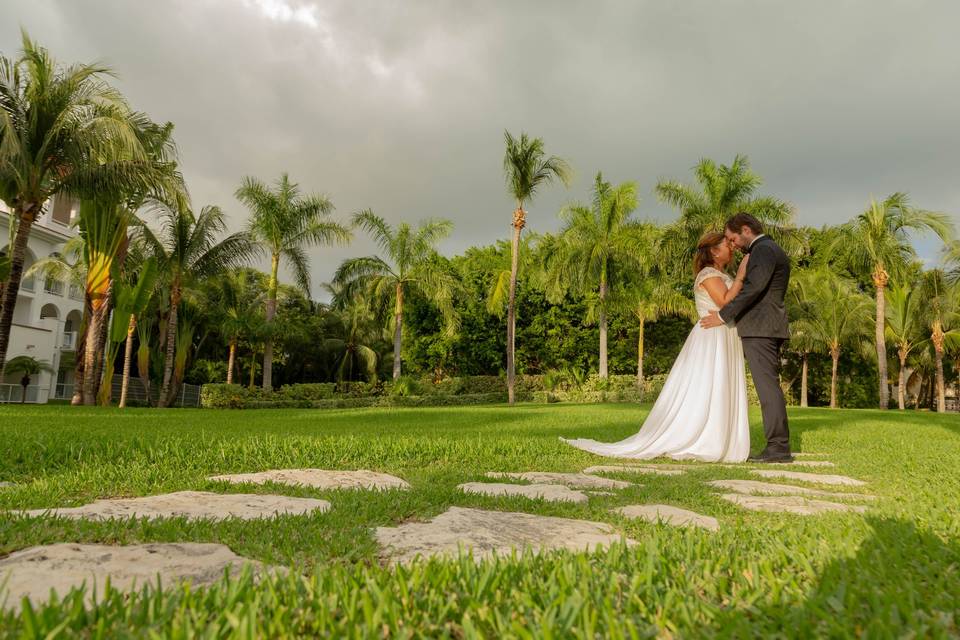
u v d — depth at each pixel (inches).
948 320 1121.4
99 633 35.2
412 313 1293.1
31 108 531.2
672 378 209.5
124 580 50.8
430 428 311.7
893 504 99.2
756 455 197.6
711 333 204.7
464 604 41.9
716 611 40.3
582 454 196.2
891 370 1422.2
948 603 42.4
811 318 1135.0
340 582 45.7
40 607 40.1
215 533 69.8
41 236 1150.3
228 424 329.1
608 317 1251.8
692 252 928.9
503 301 1155.3
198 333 1423.5
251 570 50.3
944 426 402.9
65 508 86.9
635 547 64.0
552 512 92.0
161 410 615.8
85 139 536.7
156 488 108.2
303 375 1637.6
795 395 1380.4
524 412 513.3
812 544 62.2
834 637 36.8
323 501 95.7
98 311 741.3
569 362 1270.9
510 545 68.1
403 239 1051.3
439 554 62.2
